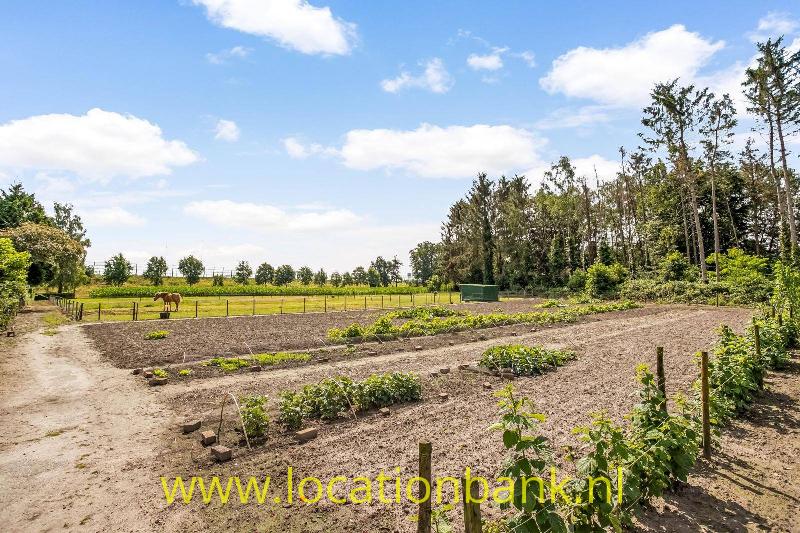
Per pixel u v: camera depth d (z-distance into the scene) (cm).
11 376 1248
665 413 532
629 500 477
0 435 804
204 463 682
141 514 537
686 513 508
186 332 2133
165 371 1304
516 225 6078
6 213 4728
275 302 4516
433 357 1488
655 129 4000
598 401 941
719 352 886
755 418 816
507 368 1251
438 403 974
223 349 1647
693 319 2428
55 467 671
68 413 933
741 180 4997
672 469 528
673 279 4009
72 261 4028
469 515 329
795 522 490
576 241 6250
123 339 1903
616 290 4050
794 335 1380
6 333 2042
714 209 3875
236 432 814
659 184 5131
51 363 1424
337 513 530
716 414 704
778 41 3334
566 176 6419
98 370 1330
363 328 2080
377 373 1254
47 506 557
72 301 3956
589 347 1620
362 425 840
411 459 675
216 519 522
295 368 1337
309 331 2172
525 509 352
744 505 526
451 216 7412
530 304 4031
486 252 6225
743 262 3641
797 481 582
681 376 1144
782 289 1485
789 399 915
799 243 3469
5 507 556
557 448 690
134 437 795
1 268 2081
